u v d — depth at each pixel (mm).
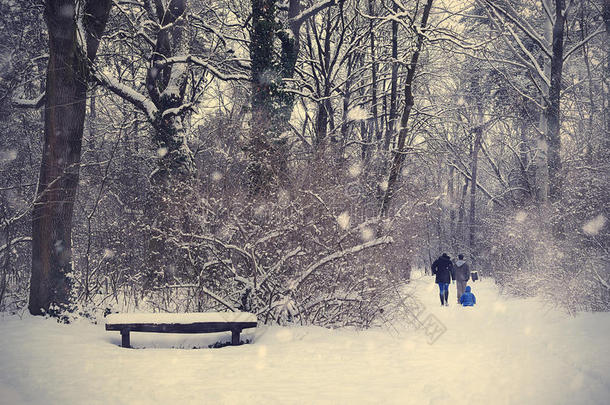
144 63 25719
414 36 18219
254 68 18703
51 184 13711
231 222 13023
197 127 25094
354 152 19016
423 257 40594
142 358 9695
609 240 17984
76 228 21141
